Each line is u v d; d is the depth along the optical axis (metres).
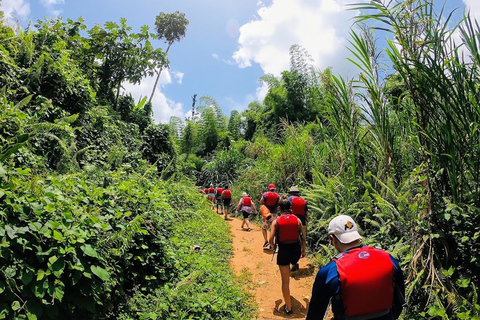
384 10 3.75
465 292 3.36
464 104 3.54
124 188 4.53
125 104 15.38
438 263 3.59
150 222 4.57
